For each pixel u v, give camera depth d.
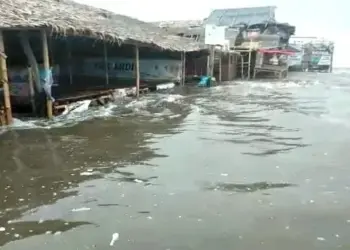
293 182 6.80
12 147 9.16
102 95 17.03
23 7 13.09
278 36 41.53
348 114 14.22
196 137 10.24
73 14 16.28
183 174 7.23
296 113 14.45
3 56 11.05
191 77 30.16
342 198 6.07
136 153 8.66
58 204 5.87
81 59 24.52
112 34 14.84
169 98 19.22
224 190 6.42
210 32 31.11
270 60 38.38
